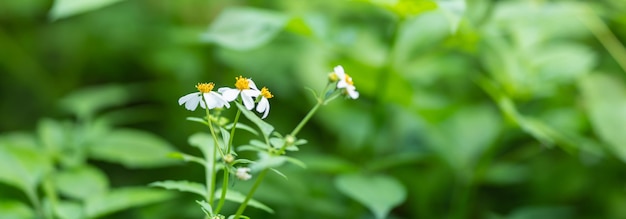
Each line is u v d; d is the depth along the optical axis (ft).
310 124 5.28
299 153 5.02
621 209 4.98
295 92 5.15
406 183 4.83
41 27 6.23
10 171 4.04
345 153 4.88
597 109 4.49
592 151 4.43
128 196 3.95
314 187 4.50
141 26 5.80
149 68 5.74
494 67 4.56
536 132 4.22
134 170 5.23
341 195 4.60
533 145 5.03
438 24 4.64
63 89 5.98
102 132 4.49
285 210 4.49
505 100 4.31
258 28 4.29
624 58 4.62
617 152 4.40
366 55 4.78
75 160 4.29
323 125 5.18
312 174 4.65
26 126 5.81
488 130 4.69
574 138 4.53
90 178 4.17
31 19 6.16
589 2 5.49
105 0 4.01
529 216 4.60
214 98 3.34
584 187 5.08
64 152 4.38
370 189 4.09
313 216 4.50
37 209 4.02
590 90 4.56
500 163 5.03
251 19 4.32
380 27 5.36
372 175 4.20
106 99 4.74
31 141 4.54
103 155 4.38
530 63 4.56
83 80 6.04
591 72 4.97
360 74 4.51
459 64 5.16
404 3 4.09
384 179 4.16
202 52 5.44
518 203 5.21
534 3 4.55
